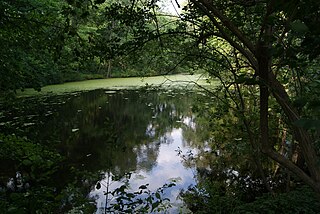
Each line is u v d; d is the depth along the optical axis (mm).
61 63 3947
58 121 12234
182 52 4398
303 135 1868
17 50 4957
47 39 3871
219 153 9172
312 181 1837
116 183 7160
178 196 6543
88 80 27672
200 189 6516
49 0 5895
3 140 3264
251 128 5715
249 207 4590
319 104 872
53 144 4000
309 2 1280
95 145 10078
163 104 17562
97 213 5234
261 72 1760
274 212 4070
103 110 15594
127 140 11117
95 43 3084
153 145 10648
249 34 3652
